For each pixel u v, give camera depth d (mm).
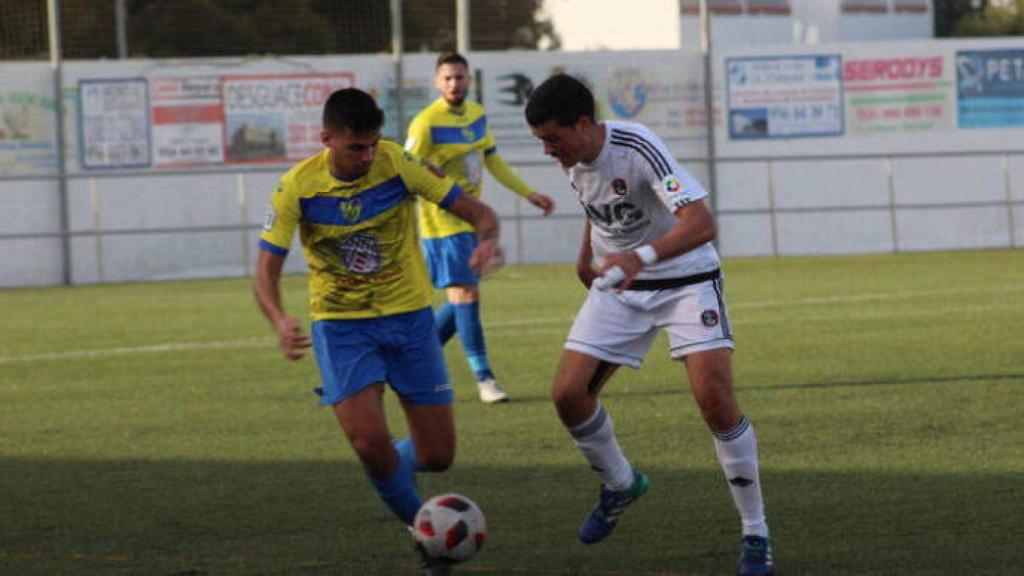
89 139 61344
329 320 13711
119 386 27250
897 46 67312
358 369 13508
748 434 13195
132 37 66875
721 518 15234
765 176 66625
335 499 16703
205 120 62188
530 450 19547
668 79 65062
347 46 68062
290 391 26078
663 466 18141
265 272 13336
